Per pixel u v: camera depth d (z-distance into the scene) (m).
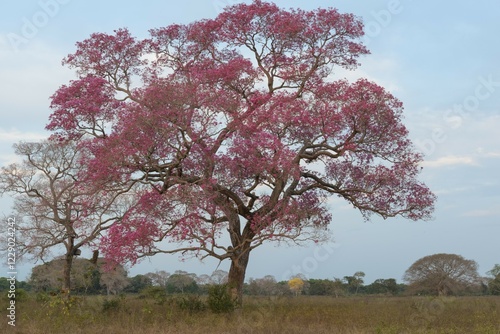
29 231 32.91
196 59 26.23
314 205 26.03
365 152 25.03
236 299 22.92
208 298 22.39
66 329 16.62
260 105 23.16
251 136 22.38
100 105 24.86
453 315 21.39
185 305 22.25
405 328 17.73
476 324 18.42
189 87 22.58
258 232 22.88
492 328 17.56
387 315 20.91
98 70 26.25
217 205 22.80
